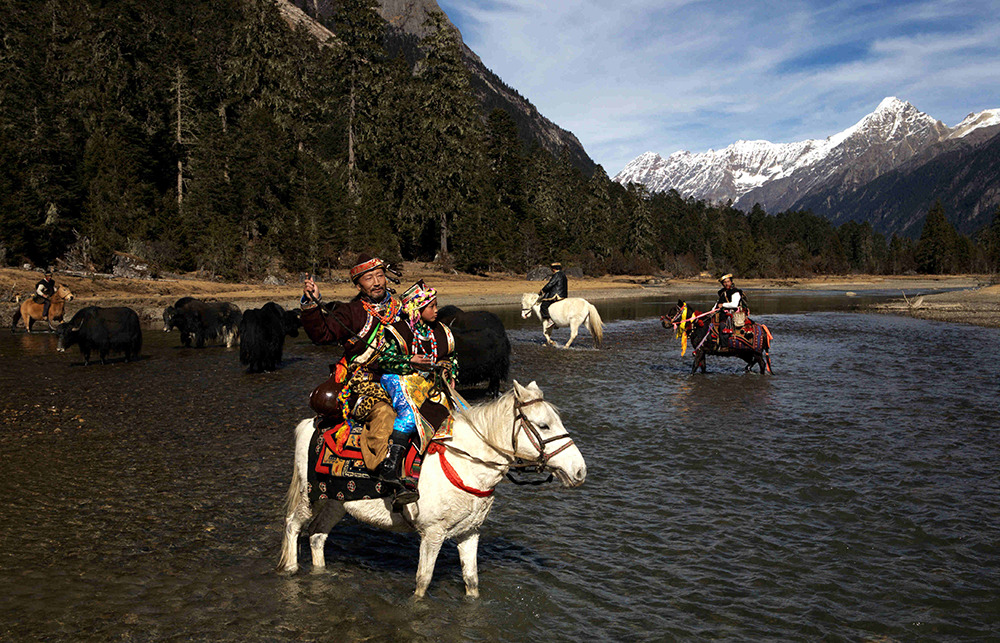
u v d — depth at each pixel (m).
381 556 6.81
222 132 71.75
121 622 5.44
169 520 7.62
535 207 114.00
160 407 13.72
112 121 66.38
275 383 16.75
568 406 14.12
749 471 9.60
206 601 5.80
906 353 23.28
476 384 15.95
